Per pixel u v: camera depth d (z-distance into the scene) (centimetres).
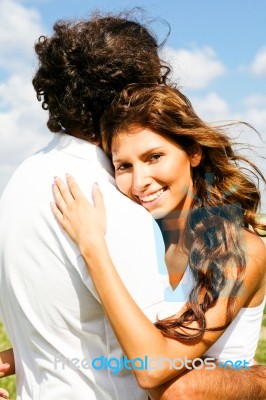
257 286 263
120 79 249
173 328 229
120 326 221
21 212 245
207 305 238
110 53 247
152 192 250
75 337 240
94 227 229
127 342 221
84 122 251
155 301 229
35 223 241
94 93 248
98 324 239
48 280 238
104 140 250
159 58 265
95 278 224
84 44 247
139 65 251
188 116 254
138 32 258
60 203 236
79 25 254
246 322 265
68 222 232
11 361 289
